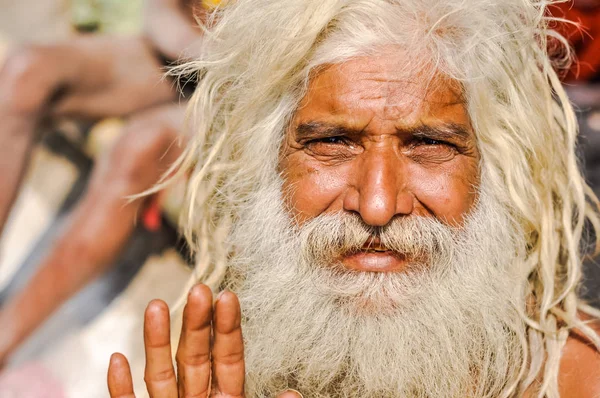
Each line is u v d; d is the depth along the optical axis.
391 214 1.29
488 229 1.38
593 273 1.81
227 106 1.48
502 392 1.39
